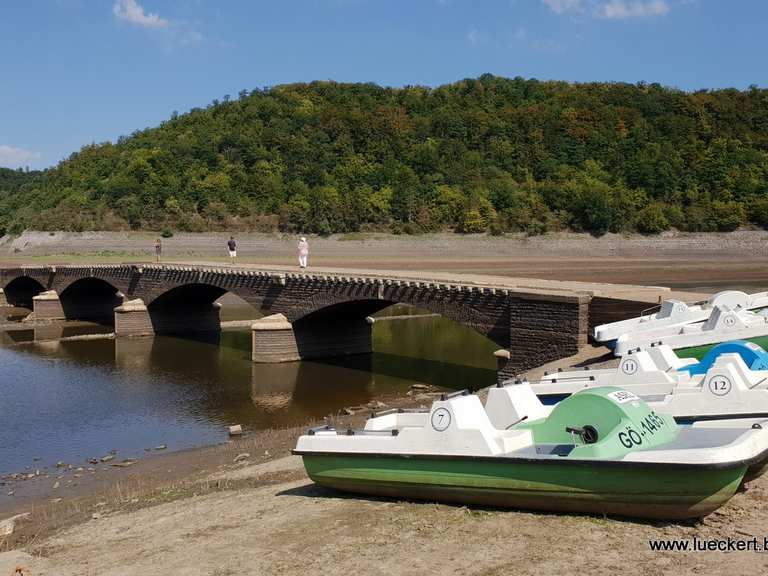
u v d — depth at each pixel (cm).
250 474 2042
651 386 1630
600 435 1195
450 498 1312
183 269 5722
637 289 3397
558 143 14012
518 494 1222
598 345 2995
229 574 1139
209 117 15375
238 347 5409
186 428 3095
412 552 1140
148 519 1595
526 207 12012
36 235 11700
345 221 11681
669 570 1002
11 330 6625
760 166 13225
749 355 1719
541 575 1021
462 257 10419
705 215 11694
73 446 2848
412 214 11900
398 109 15225
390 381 4019
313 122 14462
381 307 4588
